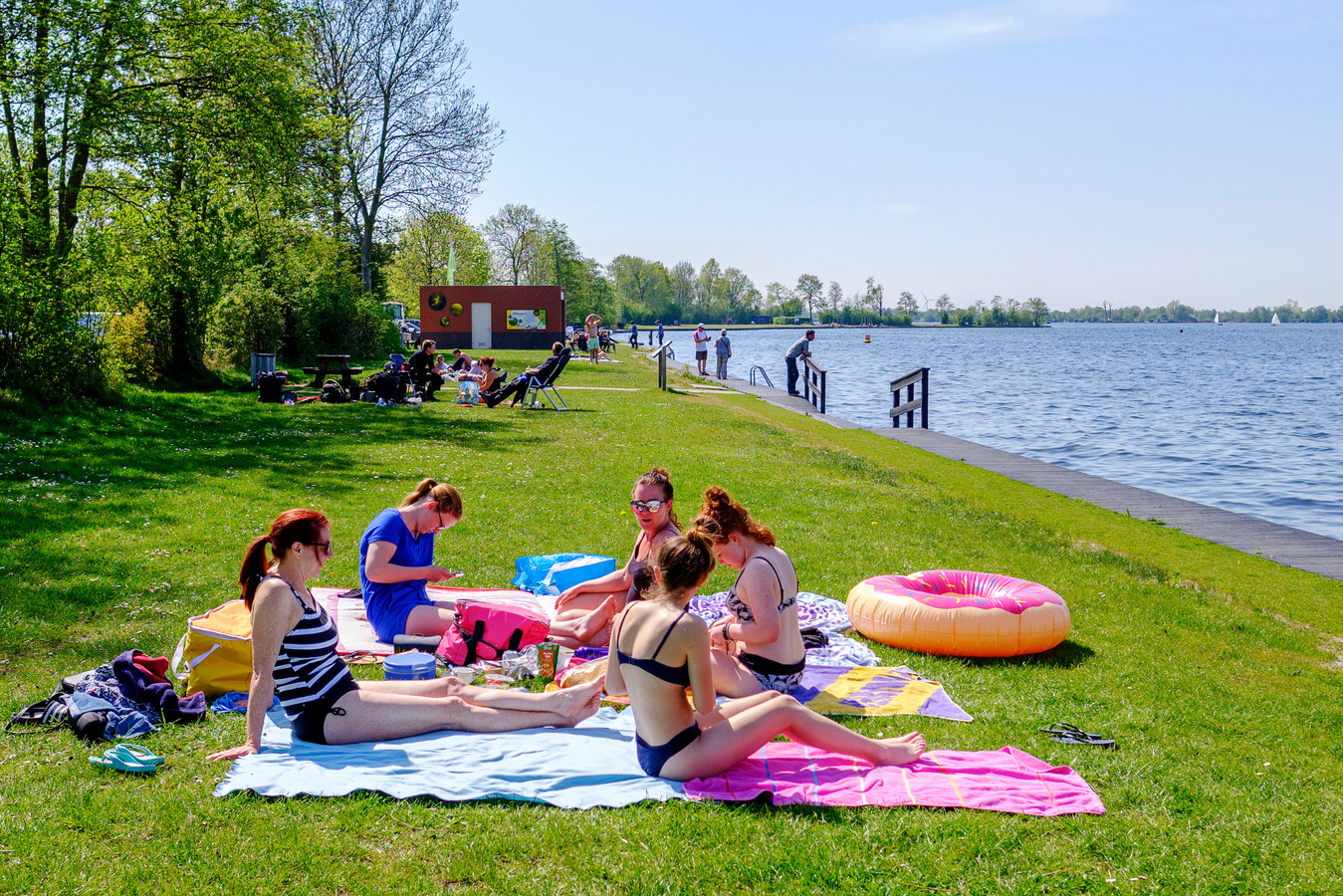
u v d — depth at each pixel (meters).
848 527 10.55
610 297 135.62
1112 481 16.56
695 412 21.55
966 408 32.84
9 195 16.12
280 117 23.72
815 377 28.64
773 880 3.67
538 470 13.27
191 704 5.13
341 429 16.78
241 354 27.30
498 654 6.11
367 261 41.12
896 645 6.78
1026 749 5.02
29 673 5.61
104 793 4.17
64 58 19.64
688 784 4.37
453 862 3.72
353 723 4.74
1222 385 46.16
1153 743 5.25
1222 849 4.04
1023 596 6.85
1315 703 6.09
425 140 40.72
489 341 51.34
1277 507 15.74
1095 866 3.86
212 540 8.80
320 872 3.64
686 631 4.32
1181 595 8.62
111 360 17.88
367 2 38.94
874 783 4.43
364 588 6.39
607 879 3.66
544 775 4.42
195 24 21.56
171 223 22.66
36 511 9.41
